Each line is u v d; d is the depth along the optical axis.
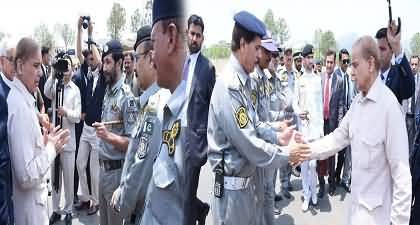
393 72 2.85
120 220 2.69
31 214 2.18
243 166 2.03
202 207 1.41
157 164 1.25
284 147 2.13
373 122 1.96
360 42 1.99
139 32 1.58
